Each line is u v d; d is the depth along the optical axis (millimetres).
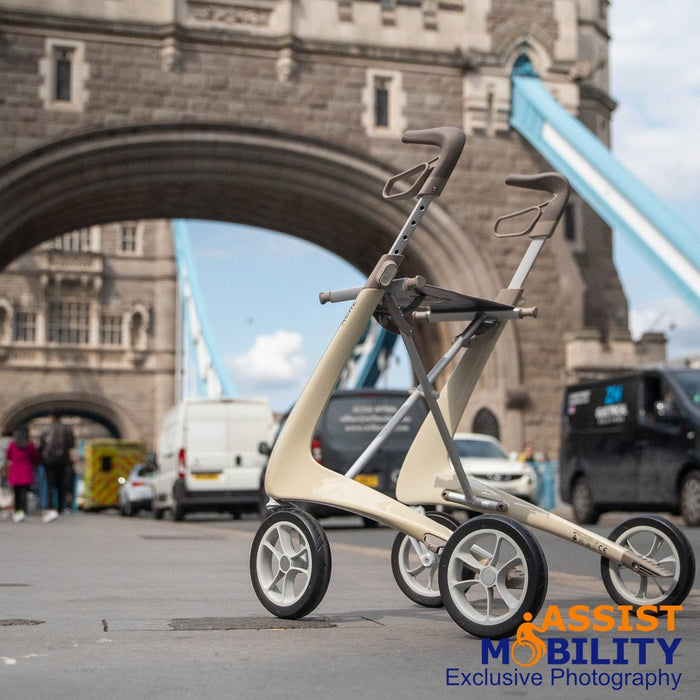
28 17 27484
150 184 28750
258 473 24016
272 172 28859
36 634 5398
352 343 6023
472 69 30031
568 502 19625
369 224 30703
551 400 30172
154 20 28219
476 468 19250
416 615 6223
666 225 24469
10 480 19562
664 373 17391
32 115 27469
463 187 29922
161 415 62031
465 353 6273
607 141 32781
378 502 5852
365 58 29578
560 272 30594
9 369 60469
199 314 59844
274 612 5969
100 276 61656
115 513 37875
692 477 16312
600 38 32719
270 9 29078
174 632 5484
